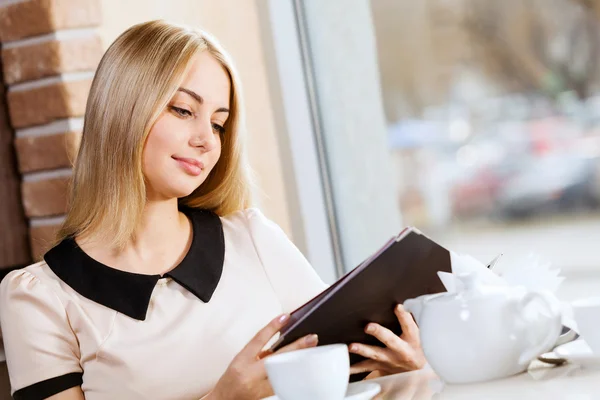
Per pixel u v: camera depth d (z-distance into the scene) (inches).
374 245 115.0
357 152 113.7
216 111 72.3
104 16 94.2
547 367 51.0
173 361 68.1
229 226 78.8
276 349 54.7
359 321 57.2
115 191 70.7
